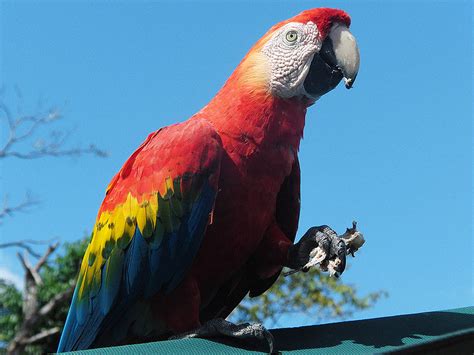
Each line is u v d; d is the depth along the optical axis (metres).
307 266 1.48
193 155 1.47
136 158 1.52
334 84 1.54
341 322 1.53
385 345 1.41
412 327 1.50
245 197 1.49
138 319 1.50
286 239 1.54
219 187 1.48
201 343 1.40
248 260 1.57
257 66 1.52
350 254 1.49
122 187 1.51
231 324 1.41
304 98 1.53
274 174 1.50
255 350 1.40
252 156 1.49
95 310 1.52
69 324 1.55
